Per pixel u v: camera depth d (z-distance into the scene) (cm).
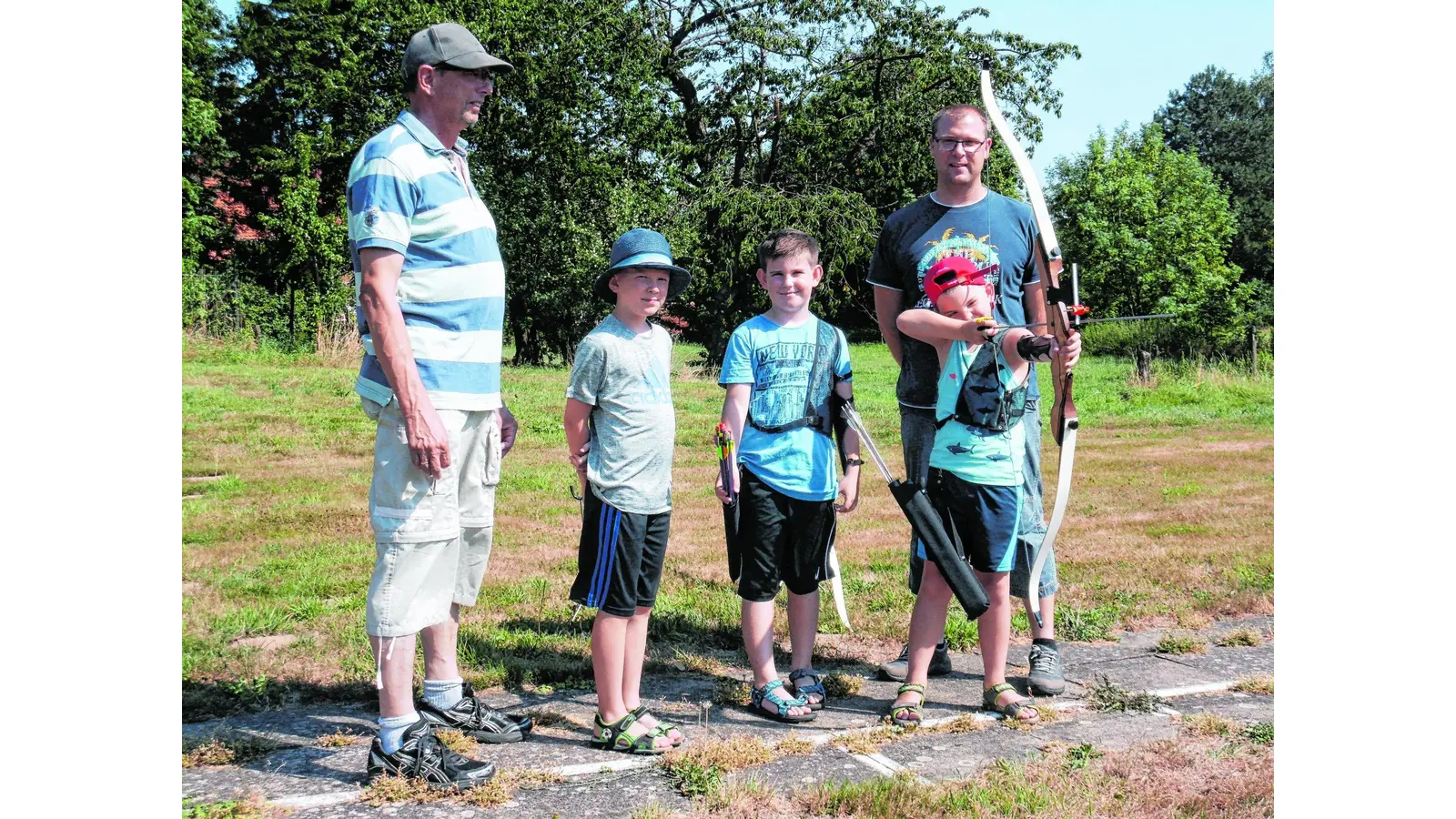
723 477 319
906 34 2292
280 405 1133
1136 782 263
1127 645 409
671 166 2438
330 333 1806
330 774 265
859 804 245
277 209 2320
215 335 1806
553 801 252
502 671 349
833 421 347
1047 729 312
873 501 734
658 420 287
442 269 263
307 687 329
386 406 257
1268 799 252
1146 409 1468
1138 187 2962
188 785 255
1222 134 4997
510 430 305
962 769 277
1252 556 559
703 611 441
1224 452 1041
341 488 715
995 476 314
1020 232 343
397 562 258
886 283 360
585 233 2322
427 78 262
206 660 346
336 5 2366
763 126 2366
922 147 2284
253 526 588
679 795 257
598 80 2373
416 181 256
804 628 341
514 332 2355
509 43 2245
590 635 397
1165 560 550
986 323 308
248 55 2606
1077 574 517
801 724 316
